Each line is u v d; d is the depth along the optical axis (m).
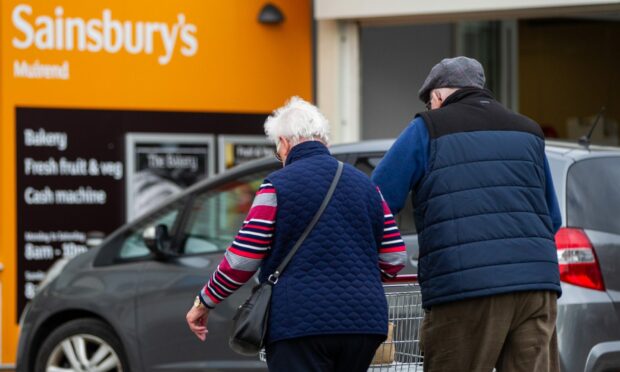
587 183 14.70
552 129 31.30
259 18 26.45
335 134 26.59
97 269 18.05
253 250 10.52
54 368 18.25
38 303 18.48
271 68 26.67
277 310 10.42
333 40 26.50
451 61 11.84
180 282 17.11
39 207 24.36
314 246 10.51
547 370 11.13
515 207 11.13
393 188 11.23
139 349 17.42
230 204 17.14
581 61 31.36
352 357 10.55
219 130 26.20
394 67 29.61
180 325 17.06
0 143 24.00
